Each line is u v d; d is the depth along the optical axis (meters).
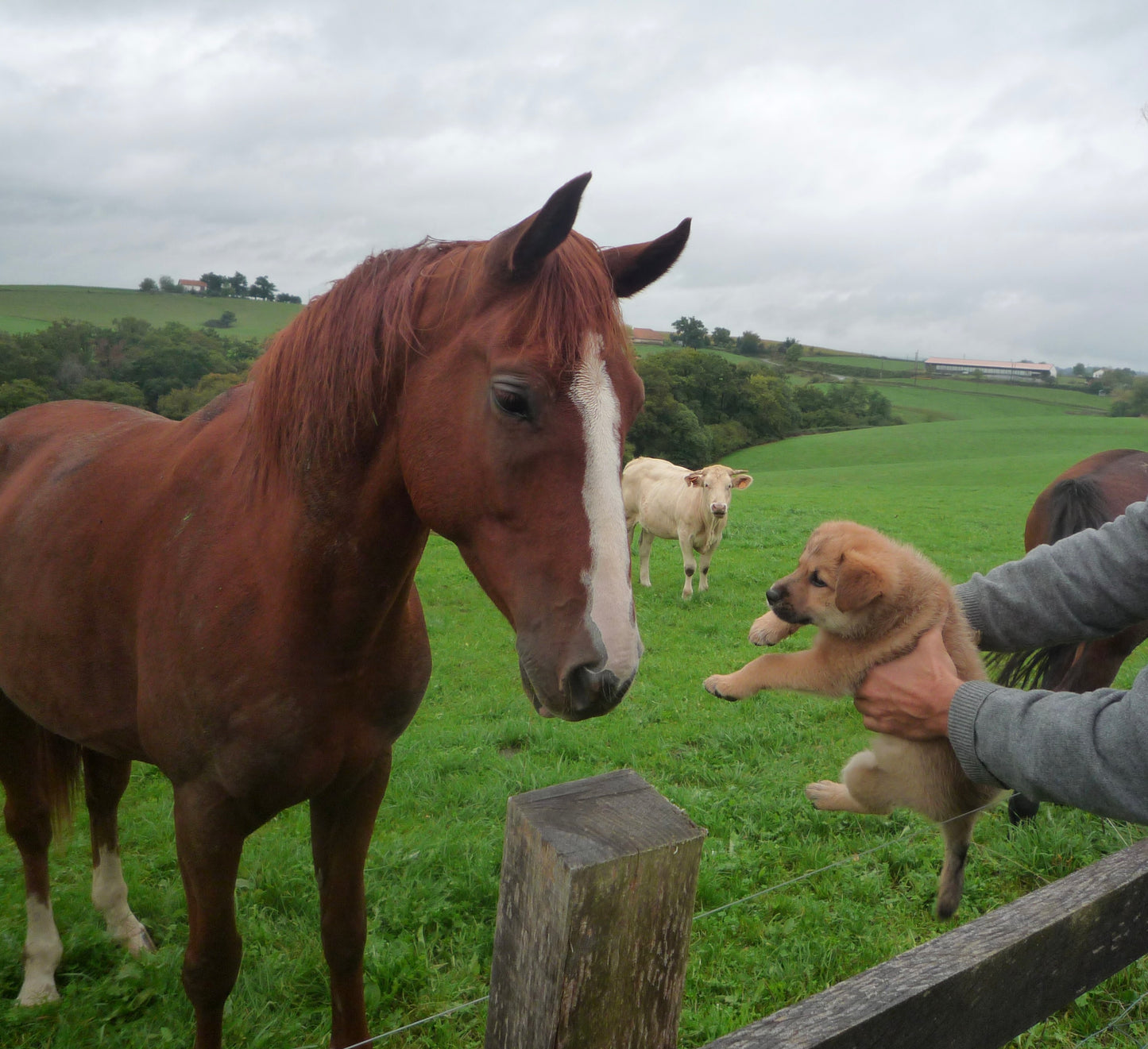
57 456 2.94
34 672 2.61
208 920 2.22
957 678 1.80
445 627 9.14
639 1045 1.04
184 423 2.63
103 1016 2.97
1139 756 1.34
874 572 2.46
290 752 2.08
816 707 6.30
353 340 1.91
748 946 3.40
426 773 5.05
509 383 1.59
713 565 13.43
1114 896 1.62
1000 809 4.42
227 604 2.05
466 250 1.94
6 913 3.59
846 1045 1.16
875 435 64.12
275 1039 2.84
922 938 3.43
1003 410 98.62
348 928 2.48
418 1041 2.92
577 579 1.55
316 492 1.97
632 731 5.89
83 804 4.62
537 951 0.98
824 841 4.22
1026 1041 2.89
